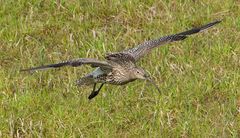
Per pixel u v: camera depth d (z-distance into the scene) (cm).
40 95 1591
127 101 1591
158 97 1591
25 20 1806
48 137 1507
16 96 1581
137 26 1808
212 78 1650
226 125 1542
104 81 1245
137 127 1540
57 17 1825
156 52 1705
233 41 1767
